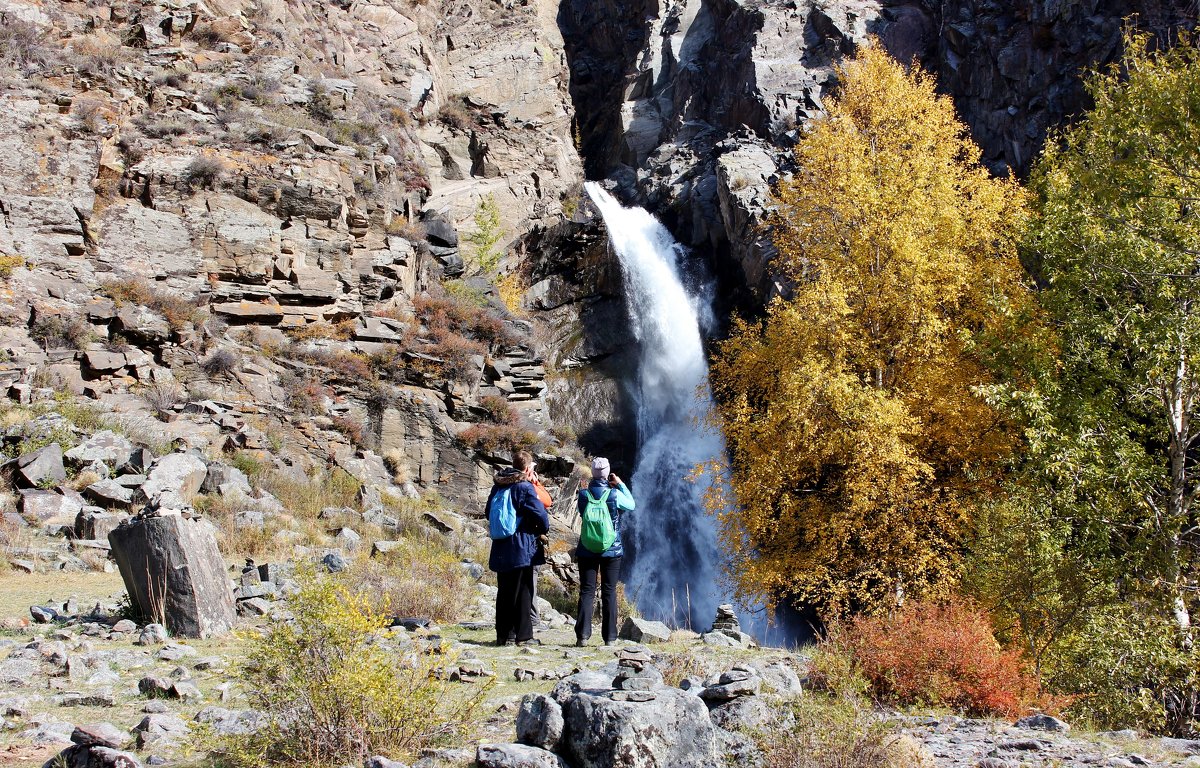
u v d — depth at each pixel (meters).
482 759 3.48
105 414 16.83
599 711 3.56
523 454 7.71
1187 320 11.40
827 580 13.78
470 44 44.16
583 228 35.62
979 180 16.89
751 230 32.22
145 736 4.09
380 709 3.93
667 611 26.36
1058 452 11.46
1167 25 29.25
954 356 15.23
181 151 22.08
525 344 25.56
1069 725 5.50
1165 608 10.39
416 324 23.72
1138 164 13.21
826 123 17.27
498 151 38.84
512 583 7.55
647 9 50.53
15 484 13.78
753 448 14.69
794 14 42.16
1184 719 8.88
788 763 3.74
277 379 20.28
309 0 35.91
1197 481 11.81
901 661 5.81
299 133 24.48
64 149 20.30
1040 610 10.12
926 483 14.53
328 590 4.17
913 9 41.03
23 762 3.76
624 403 32.09
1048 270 13.27
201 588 7.23
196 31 27.22
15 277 18.42
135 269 20.23
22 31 22.02
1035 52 32.88
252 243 21.70
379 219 24.55
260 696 3.99
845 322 15.04
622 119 46.06
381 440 20.89
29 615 7.77
